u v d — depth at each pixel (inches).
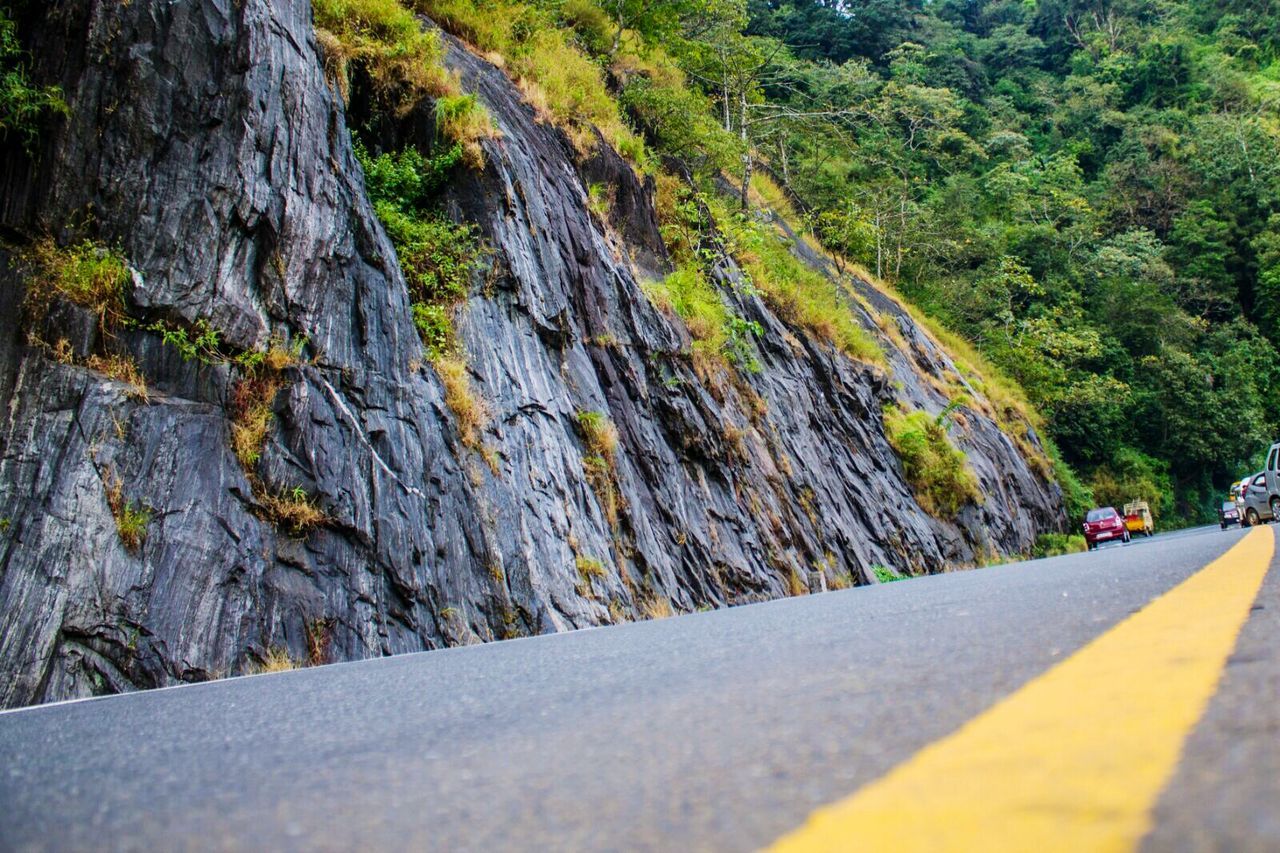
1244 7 3740.2
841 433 911.7
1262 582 161.9
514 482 431.5
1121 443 2064.5
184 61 364.5
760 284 965.8
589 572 443.2
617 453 524.4
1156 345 2234.3
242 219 362.6
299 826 65.7
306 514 330.3
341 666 243.1
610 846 53.0
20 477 282.7
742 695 103.3
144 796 81.0
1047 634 121.0
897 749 67.6
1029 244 2209.6
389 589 345.1
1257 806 43.8
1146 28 3486.7
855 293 1369.3
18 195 328.5
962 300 1889.8
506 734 97.7
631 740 85.6
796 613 223.9
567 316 542.3
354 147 514.0
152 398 317.7
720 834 52.4
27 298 311.7
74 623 269.3
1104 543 1331.2
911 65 2618.1
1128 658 94.3
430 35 575.5
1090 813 46.6
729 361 743.1
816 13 2620.6
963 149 2412.6
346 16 553.6
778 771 66.0
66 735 133.3
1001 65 3257.9
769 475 701.3
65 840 66.6
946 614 165.5
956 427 1277.1
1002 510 1246.9
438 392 415.5
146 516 296.0
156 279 337.7
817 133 1756.9
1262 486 929.5
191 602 291.9
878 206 1696.6
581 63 816.3
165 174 351.9
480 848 56.1
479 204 515.8
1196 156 2822.3
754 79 1266.0
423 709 124.9
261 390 344.8
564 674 147.6
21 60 345.4
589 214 645.3
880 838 47.1
